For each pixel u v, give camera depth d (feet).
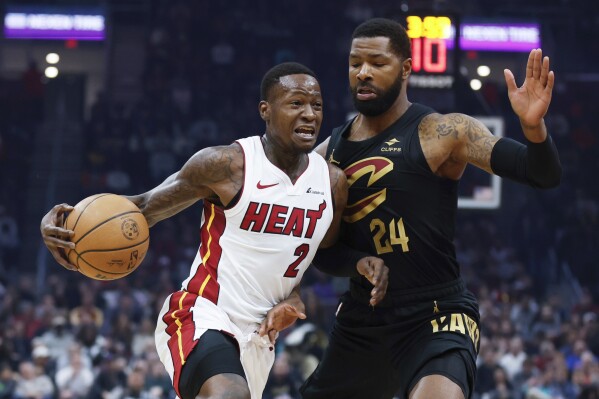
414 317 20.51
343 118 92.53
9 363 54.03
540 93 17.80
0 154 94.79
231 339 19.12
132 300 64.08
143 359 52.06
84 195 89.66
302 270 19.81
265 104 19.53
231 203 19.10
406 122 20.68
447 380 18.95
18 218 91.25
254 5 103.86
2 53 110.73
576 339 61.26
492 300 70.95
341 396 22.18
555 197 88.89
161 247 79.15
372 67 20.24
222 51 100.99
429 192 20.27
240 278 19.29
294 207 19.35
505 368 56.13
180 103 97.14
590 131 97.91
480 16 108.78
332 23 102.42
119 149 91.81
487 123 51.65
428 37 45.80
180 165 91.30
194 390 18.63
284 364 51.01
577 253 82.94
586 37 106.83
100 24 109.81
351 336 21.47
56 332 57.47
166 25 103.19
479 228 83.97
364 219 20.59
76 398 50.47
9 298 64.13
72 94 104.37
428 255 20.44
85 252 18.94
